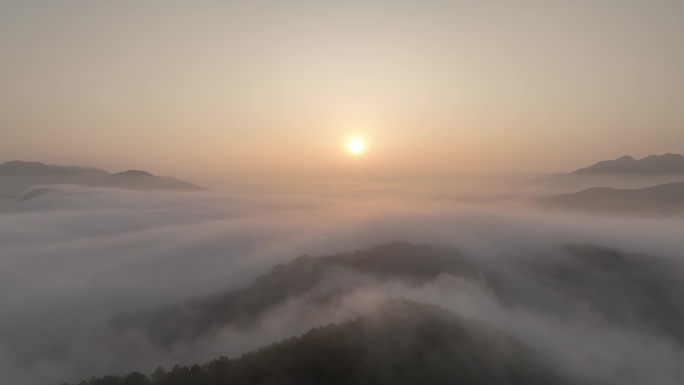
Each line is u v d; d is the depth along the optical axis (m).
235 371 69.88
